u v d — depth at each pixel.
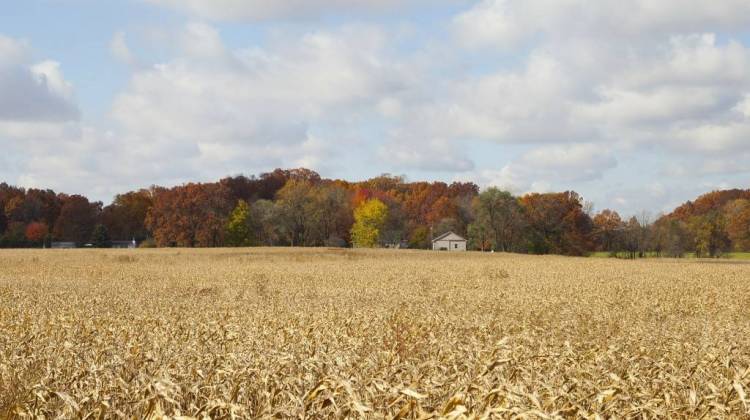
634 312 21.45
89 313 17.58
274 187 152.12
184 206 112.31
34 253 70.31
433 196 142.62
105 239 125.06
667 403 7.93
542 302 23.23
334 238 120.94
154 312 18.48
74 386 8.66
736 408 8.01
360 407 6.19
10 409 7.60
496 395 6.80
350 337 12.74
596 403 7.60
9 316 16.86
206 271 44.81
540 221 115.94
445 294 25.88
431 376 8.57
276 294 27.33
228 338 12.89
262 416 6.80
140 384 8.32
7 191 134.50
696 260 90.88
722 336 14.81
